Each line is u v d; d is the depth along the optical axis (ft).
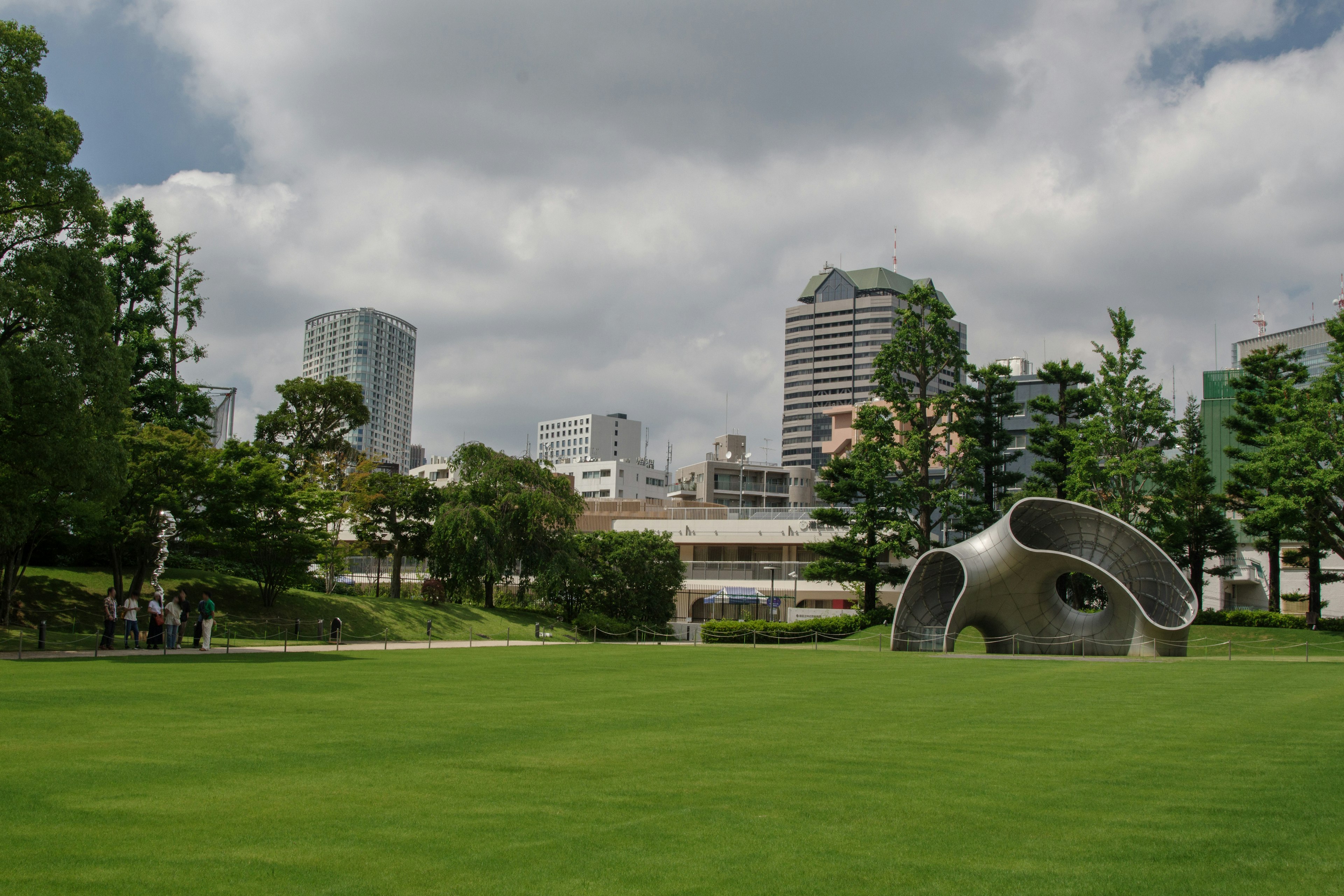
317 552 156.04
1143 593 144.05
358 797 27.32
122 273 166.61
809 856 21.79
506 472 207.62
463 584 202.49
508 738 39.50
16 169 87.81
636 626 201.16
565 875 20.12
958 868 21.06
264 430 231.91
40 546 142.72
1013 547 139.64
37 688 56.44
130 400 102.37
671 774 31.65
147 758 33.22
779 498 399.03
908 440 185.26
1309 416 157.17
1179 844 23.40
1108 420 170.19
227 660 86.99
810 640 178.19
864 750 37.60
